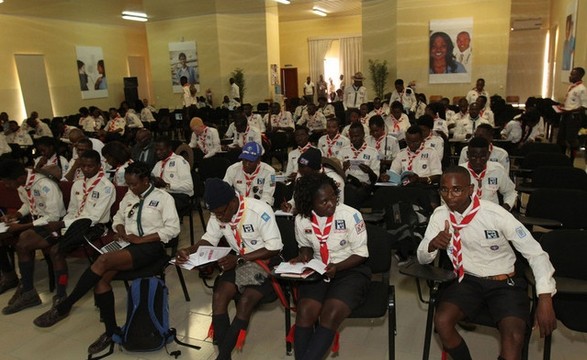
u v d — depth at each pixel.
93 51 14.91
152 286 2.68
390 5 11.71
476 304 2.10
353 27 16.83
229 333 2.31
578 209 2.99
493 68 11.07
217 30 13.38
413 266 2.27
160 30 14.21
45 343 2.88
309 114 8.98
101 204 3.35
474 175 3.25
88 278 2.66
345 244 2.38
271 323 3.00
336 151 5.03
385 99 10.98
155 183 4.02
